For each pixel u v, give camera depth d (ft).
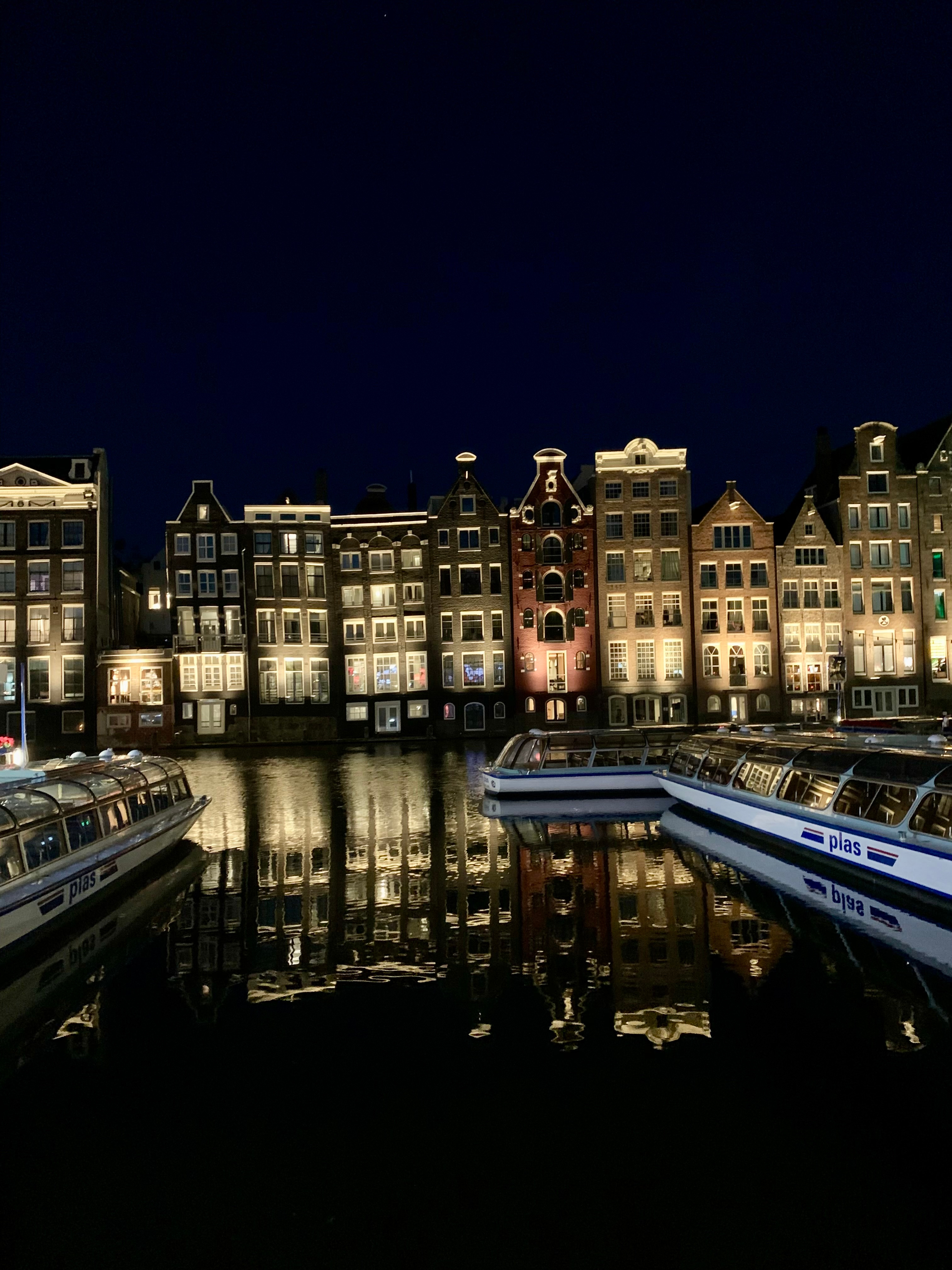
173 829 60.18
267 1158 24.40
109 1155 24.67
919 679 179.22
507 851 60.95
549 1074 28.58
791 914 44.62
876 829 48.98
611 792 83.76
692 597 178.81
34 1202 22.80
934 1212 21.81
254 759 140.46
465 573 179.32
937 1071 28.45
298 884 53.11
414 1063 29.50
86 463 175.42
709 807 71.36
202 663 173.78
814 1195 22.49
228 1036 31.86
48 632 171.12
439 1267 20.24
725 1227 21.36
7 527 171.12
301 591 177.99
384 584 179.93
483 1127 25.66
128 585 202.90
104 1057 30.42
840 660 165.27
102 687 171.12
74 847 48.55
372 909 47.55
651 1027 31.83
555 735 87.51
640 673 178.50
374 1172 23.68
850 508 180.34
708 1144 24.71
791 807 58.23
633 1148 24.52
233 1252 20.86
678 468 179.93
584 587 178.81
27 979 37.78
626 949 39.88
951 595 180.45
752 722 177.37
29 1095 28.02
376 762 131.34
